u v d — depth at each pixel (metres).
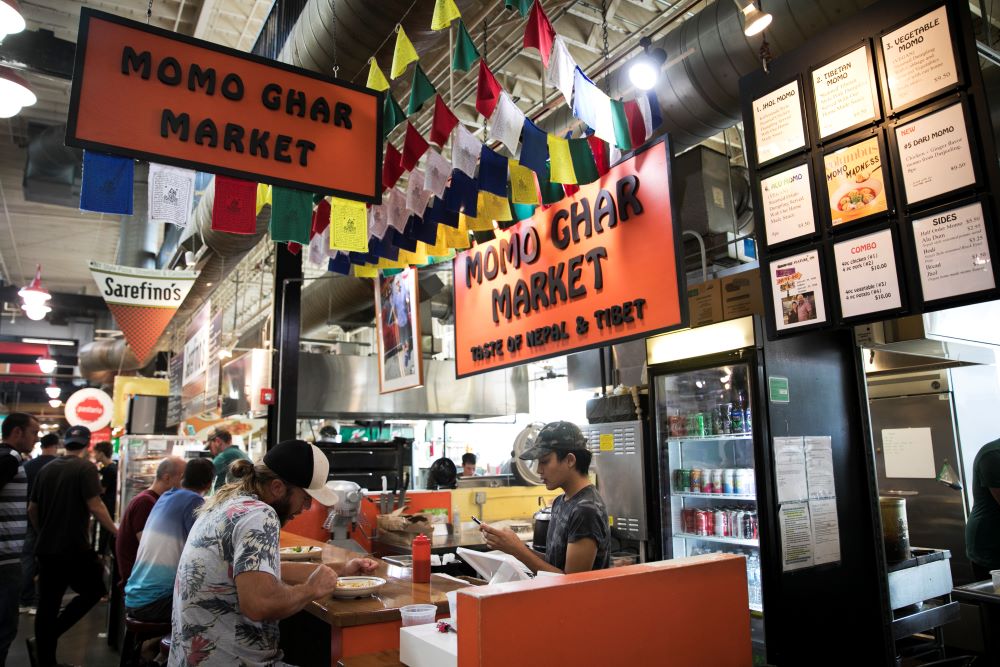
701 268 4.68
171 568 3.40
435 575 2.85
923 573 3.68
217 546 1.99
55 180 6.86
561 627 1.51
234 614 1.98
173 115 2.26
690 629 1.75
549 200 3.24
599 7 4.63
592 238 3.02
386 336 5.19
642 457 4.04
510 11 4.02
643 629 1.66
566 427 2.51
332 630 2.18
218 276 7.93
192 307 9.66
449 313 8.23
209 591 1.97
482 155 2.91
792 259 2.68
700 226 4.18
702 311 3.65
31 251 11.52
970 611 4.02
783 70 2.79
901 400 4.63
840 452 3.44
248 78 2.41
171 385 10.38
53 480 4.61
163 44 2.27
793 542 3.08
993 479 3.36
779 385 3.22
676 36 3.38
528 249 3.41
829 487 3.32
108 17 2.18
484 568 2.15
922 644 3.80
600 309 2.95
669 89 3.42
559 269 3.20
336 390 7.22
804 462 3.23
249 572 1.92
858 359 3.62
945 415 4.38
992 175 2.16
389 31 3.18
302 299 8.46
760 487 3.07
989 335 3.76
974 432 4.43
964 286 2.19
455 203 3.12
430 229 3.61
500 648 1.41
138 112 2.20
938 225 2.27
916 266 2.31
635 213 2.81
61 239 10.77
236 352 10.23
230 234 5.67
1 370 15.66
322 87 2.56
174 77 2.28
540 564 2.31
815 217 2.62
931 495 4.43
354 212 2.89
